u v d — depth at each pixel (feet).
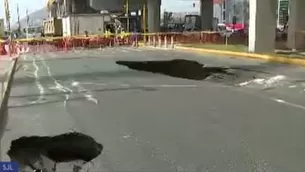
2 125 24.35
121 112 27.43
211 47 91.30
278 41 111.65
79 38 111.86
